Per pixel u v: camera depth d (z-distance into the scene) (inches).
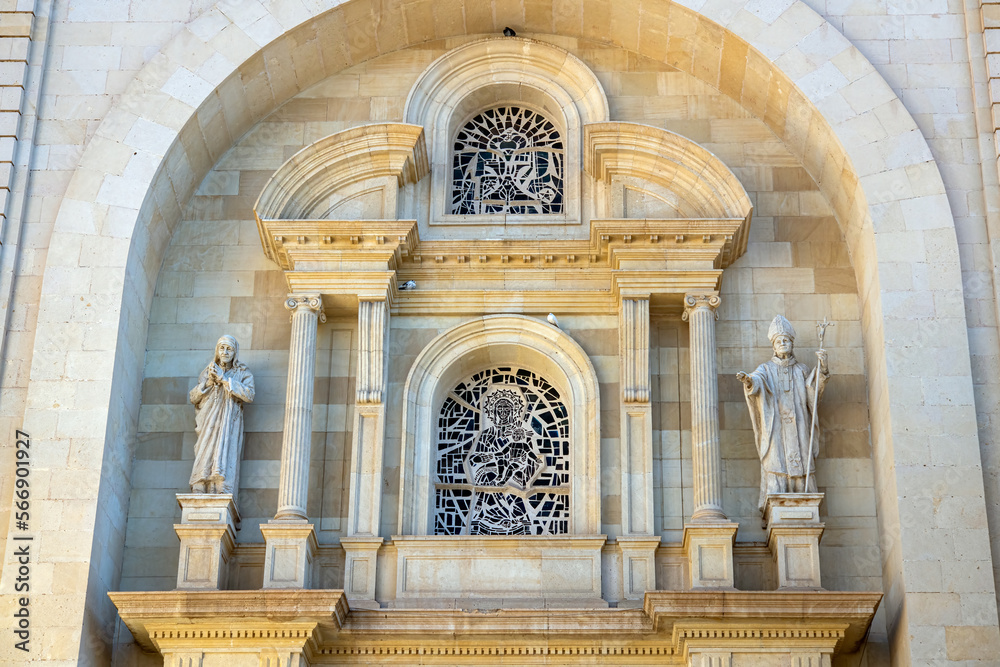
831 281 805.9
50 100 802.8
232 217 830.5
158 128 794.2
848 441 768.3
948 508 700.0
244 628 703.1
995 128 775.7
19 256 764.6
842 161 784.9
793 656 698.2
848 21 815.1
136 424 782.5
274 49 822.5
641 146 815.1
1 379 738.2
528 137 860.6
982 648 675.4
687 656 705.0
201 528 731.4
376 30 848.3
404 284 808.3
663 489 766.5
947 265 746.8
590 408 779.4
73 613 689.0
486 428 792.3
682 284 786.8
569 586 738.2
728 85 842.8
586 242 800.3
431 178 838.5
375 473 761.0
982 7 807.7
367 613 714.8
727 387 786.2
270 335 804.0
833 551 745.6
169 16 825.5
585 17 851.4
